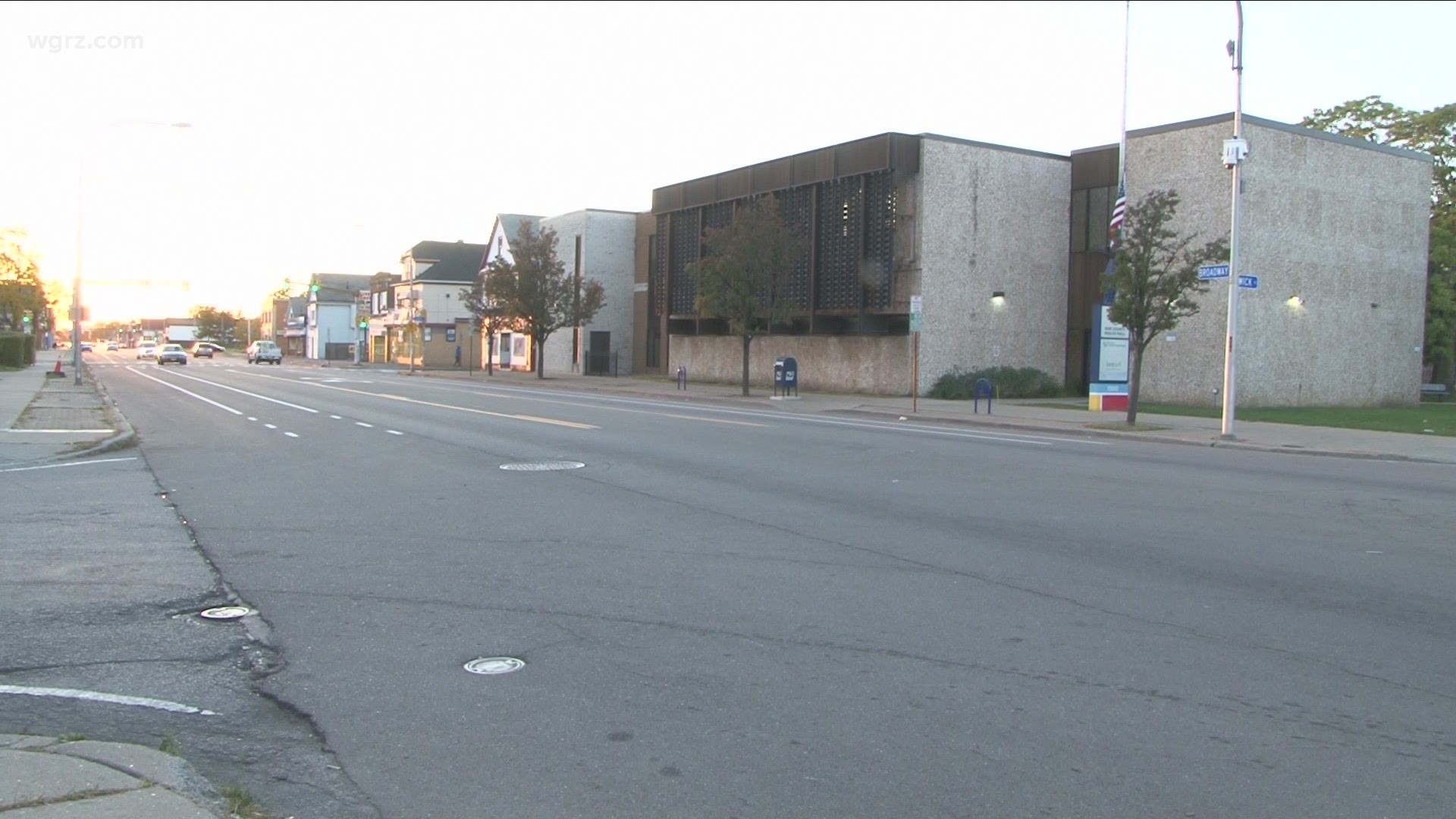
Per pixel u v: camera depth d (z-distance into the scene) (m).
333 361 97.00
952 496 12.83
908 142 35.25
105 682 6.15
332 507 12.02
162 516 11.53
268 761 5.06
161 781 4.48
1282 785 4.79
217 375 52.78
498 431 20.92
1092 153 37.44
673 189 47.34
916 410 29.17
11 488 13.81
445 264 84.81
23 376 45.75
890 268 35.69
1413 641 6.95
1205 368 33.06
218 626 7.30
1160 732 5.39
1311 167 34.12
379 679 6.19
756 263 35.75
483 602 7.86
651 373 55.66
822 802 4.60
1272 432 23.64
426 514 11.53
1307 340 34.25
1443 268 44.75
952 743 5.24
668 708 5.72
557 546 9.83
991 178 36.56
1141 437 22.80
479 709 5.71
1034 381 36.47
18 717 5.58
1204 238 32.91
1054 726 5.46
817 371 39.88
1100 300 34.88
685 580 8.51
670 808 4.55
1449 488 14.36
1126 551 9.63
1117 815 4.48
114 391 36.78
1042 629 7.16
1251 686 6.09
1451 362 48.62
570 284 51.22
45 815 4.11
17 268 61.97
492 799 4.64
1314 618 7.47
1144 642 6.90
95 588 8.34
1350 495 13.36
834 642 6.89
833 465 15.80
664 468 15.34
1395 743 5.27
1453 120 44.91
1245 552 9.63
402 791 4.73
